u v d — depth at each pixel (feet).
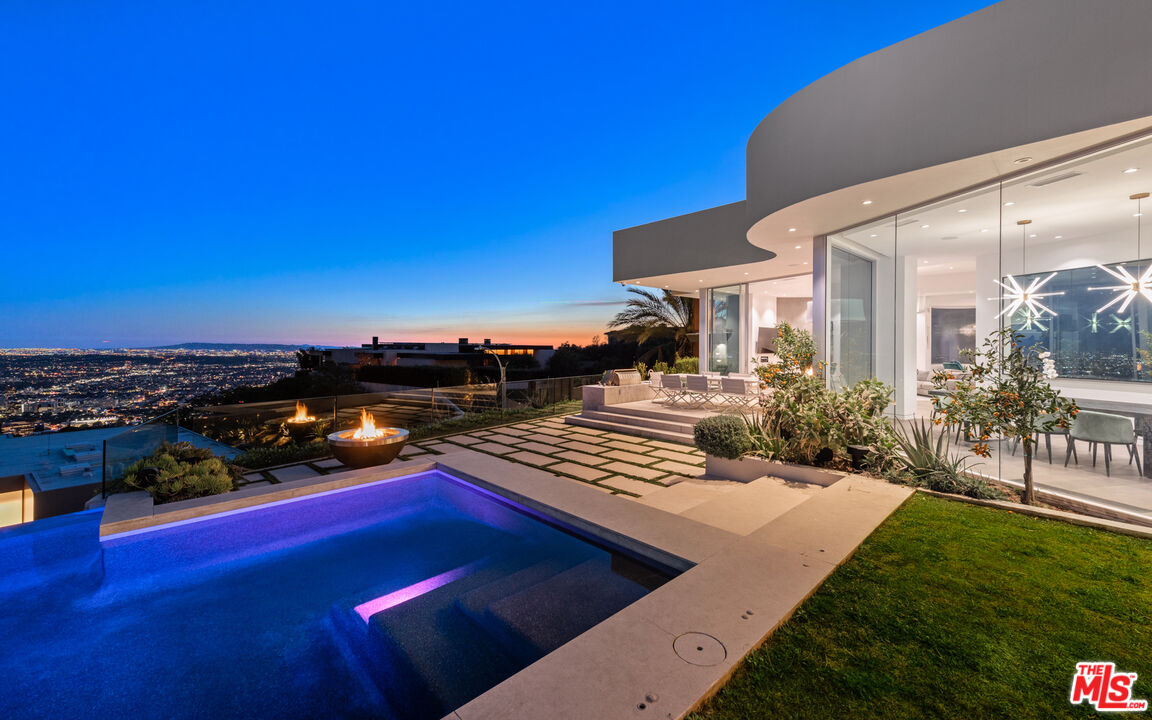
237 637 9.78
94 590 11.52
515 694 6.20
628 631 7.69
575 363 83.30
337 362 78.95
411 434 32.27
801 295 55.83
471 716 5.79
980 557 10.65
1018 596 8.97
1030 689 6.43
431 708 7.31
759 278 44.65
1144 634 7.72
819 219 22.08
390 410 34.94
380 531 15.20
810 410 18.70
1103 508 13.84
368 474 18.74
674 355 68.69
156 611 10.72
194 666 8.89
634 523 13.12
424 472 20.38
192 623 10.28
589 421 34.86
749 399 33.30
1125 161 13.23
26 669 8.74
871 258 26.99
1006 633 7.78
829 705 6.15
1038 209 15.85
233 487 17.76
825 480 17.16
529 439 30.66
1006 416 14.52
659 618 8.08
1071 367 15.14
